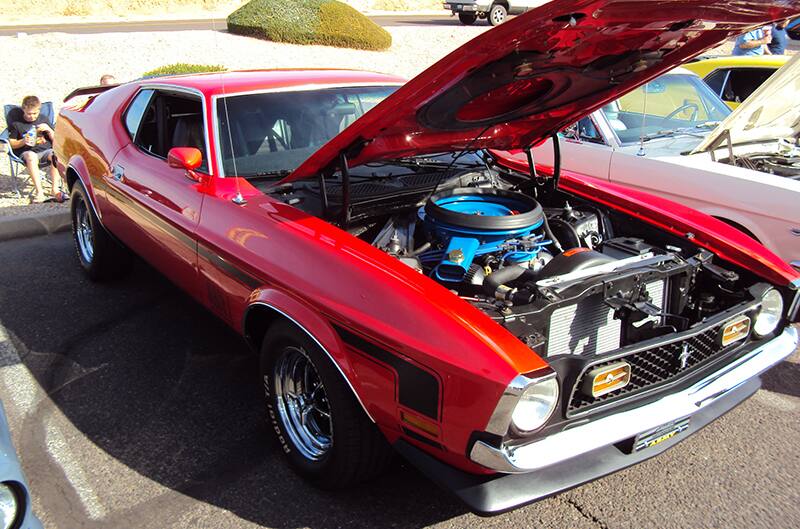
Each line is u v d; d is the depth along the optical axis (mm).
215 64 14617
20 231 6109
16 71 12500
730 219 4770
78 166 4730
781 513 2807
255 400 3588
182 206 3477
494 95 2877
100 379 3762
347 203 2986
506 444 2148
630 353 2393
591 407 2381
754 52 9445
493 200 3318
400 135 3006
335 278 2566
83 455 3123
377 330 2346
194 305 4719
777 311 2992
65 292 4906
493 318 2447
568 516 2793
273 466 3066
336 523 2717
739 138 5379
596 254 2857
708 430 3430
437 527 2709
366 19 18625
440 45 19875
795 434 3393
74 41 15258
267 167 3527
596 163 5613
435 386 2203
